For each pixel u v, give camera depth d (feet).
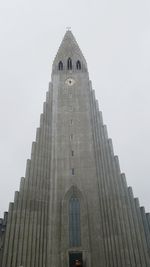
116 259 146.82
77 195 170.50
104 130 196.34
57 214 162.40
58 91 223.10
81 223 159.22
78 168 180.34
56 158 185.47
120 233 153.58
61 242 153.17
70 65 248.52
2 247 151.94
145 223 159.84
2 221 165.07
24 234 154.10
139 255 147.64
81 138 194.80
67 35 278.67
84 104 213.25
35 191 169.68
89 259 146.61
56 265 146.51
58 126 201.77
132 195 167.73
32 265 146.20
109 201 165.17
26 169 177.37
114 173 175.42
